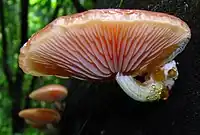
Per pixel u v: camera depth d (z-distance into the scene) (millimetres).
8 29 532
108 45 251
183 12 298
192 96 289
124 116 326
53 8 522
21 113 418
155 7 316
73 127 383
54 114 409
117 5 351
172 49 271
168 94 285
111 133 335
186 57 292
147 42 254
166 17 241
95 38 245
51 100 422
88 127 356
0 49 555
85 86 371
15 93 490
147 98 278
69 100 391
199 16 290
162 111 302
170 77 282
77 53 259
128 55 259
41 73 288
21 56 270
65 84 438
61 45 253
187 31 255
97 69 271
